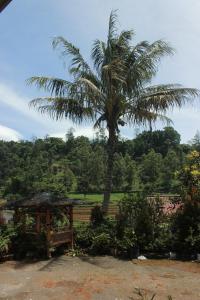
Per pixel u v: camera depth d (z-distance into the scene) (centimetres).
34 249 970
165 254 1003
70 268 858
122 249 1002
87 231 1079
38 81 1291
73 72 1345
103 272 823
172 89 1259
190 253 980
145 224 1024
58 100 1309
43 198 979
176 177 1120
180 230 1007
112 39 1327
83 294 655
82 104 1278
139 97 1292
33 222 1052
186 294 656
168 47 1372
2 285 714
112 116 1301
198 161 1114
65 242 1018
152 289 687
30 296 644
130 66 1312
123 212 1079
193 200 1041
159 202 1105
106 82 1254
